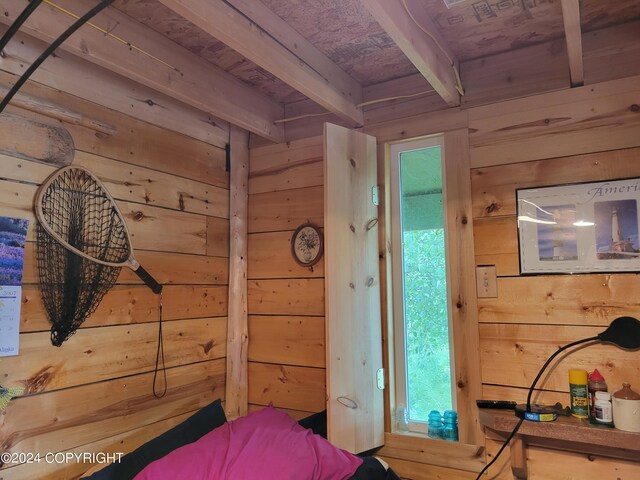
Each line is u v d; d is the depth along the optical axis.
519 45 1.85
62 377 1.55
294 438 1.67
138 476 1.42
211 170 2.25
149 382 1.86
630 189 1.62
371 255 2.04
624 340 1.56
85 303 1.62
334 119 2.28
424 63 1.61
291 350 2.25
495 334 1.79
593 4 1.58
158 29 1.73
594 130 1.70
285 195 2.36
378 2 1.28
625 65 1.67
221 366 2.22
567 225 1.70
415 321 2.07
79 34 1.47
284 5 1.60
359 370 1.92
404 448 1.94
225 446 1.59
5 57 1.45
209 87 1.97
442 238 2.04
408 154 2.16
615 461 1.56
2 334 1.40
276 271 2.33
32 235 1.49
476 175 1.89
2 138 1.43
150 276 1.86
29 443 1.45
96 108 1.73
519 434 1.64
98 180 1.69
